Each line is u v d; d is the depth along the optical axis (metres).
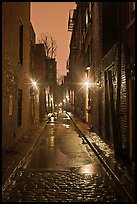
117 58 10.20
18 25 13.48
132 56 8.55
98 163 9.84
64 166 9.36
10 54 11.30
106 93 13.66
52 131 21.14
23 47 15.51
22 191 6.75
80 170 8.80
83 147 13.42
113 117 10.50
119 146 9.88
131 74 8.61
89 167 9.23
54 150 12.60
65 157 10.97
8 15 10.72
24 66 16.06
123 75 9.46
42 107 33.91
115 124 10.34
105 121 13.72
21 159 9.55
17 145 12.77
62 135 18.48
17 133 13.59
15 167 8.34
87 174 8.30
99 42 15.04
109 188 6.99
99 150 11.40
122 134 9.64
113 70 11.28
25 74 16.53
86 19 23.91
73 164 9.69
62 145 14.09
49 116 39.34
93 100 19.06
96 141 14.15
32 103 22.64
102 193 6.61
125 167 8.39
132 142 8.69
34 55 26.50
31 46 22.59
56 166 9.38
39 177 7.97
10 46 11.28
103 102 14.41
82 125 24.12
